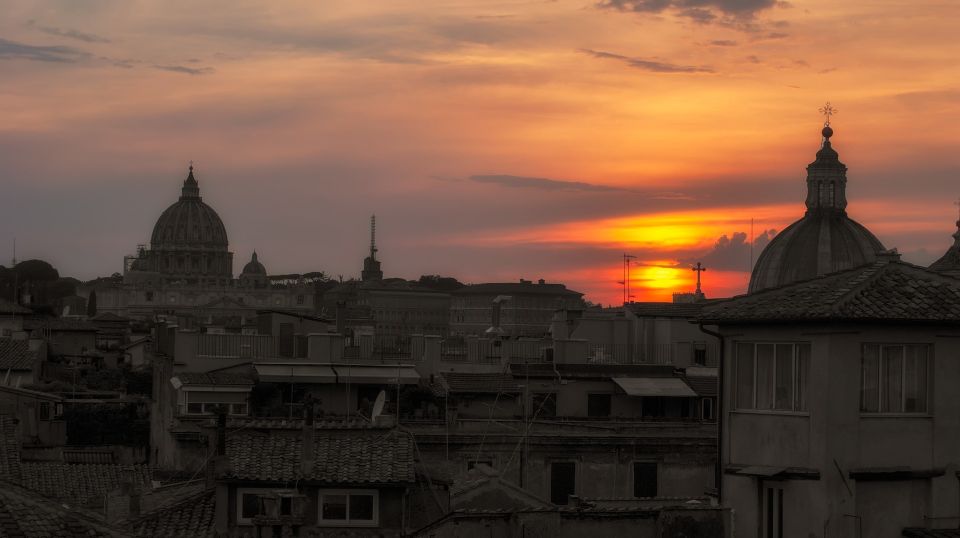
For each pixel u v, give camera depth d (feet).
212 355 221.46
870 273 102.37
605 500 128.36
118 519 119.85
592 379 218.79
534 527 92.07
